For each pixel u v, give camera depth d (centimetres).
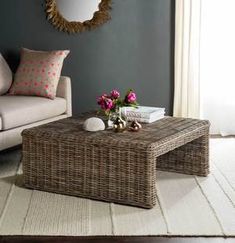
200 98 551
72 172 345
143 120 382
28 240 277
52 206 327
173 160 405
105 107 362
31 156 358
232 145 504
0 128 403
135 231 288
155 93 568
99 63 563
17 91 489
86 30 557
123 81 566
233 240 278
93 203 333
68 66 561
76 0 552
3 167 421
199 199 342
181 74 555
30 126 440
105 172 334
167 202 336
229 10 537
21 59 507
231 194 352
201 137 390
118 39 559
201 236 283
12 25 546
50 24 552
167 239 279
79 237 281
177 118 402
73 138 339
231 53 543
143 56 562
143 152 318
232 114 551
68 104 500
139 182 323
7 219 305
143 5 554
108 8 553
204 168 393
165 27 555
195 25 543
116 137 335
